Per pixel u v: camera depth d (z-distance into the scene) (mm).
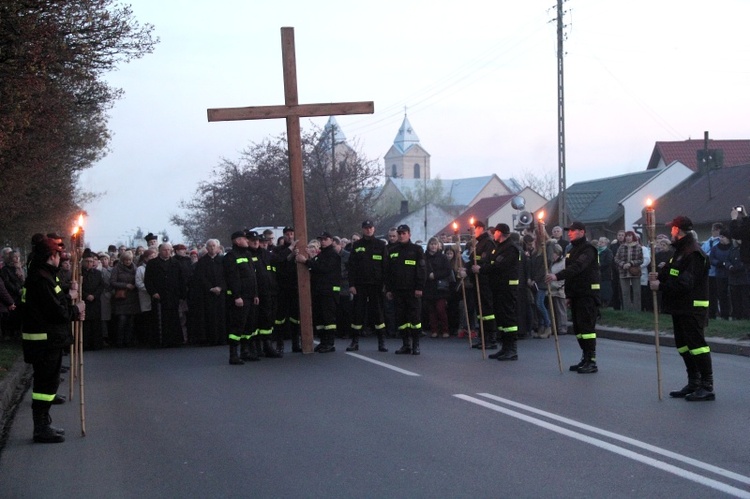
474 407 10023
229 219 59281
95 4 18297
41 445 8852
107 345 20031
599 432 8570
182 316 20000
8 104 16531
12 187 20656
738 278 18609
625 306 21078
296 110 16266
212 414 10188
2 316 18172
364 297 16688
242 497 6707
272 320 16078
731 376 12305
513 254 14484
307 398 11055
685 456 7578
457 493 6598
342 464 7598
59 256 9203
